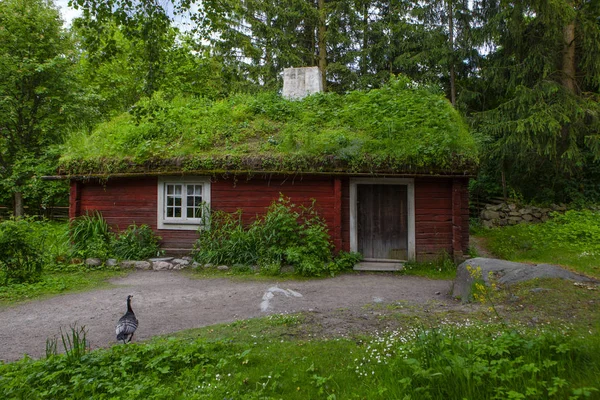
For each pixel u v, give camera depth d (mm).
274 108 11664
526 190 15617
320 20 21000
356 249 9555
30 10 15555
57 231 12156
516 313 4535
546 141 13094
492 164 16219
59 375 3449
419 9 19141
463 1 17719
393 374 3000
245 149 9758
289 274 8523
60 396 3168
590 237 10391
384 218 9703
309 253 8812
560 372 2678
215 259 9164
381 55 21422
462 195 9234
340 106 11492
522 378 2609
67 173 10211
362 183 9609
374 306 5754
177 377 3365
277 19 20875
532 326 4016
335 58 23141
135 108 7117
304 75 14312
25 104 15742
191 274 8625
